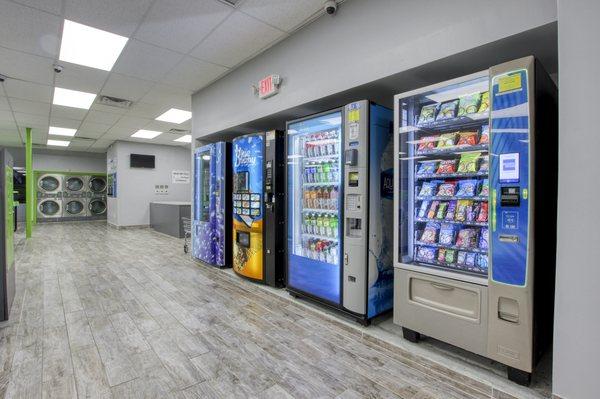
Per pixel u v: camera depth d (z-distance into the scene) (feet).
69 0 8.46
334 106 10.46
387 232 9.03
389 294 9.19
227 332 8.41
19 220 35.68
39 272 14.48
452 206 7.36
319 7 8.98
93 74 13.64
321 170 9.98
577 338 4.98
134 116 20.83
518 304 5.75
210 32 10.27
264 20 9.61
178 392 5.91
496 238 5.96
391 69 7.77
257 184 12.21
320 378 6.38
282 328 8.67
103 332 8.36
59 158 37.73
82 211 38.73
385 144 8.83
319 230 10.05
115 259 17.26
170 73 13.70
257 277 12.29
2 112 19.74
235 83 13.38
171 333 8.34
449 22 6.73
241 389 6.01
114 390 5.94
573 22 4.89
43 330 8.45
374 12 8.13
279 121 12.66
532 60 5.51
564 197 5.05
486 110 6.55
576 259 4.96
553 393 5.23
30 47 11.14
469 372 6.33
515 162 5.70
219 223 14.69
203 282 12.91
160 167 33.22
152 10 8.96
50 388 5.97
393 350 7.41
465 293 6.53
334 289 9.18
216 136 15.94
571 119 4.94
